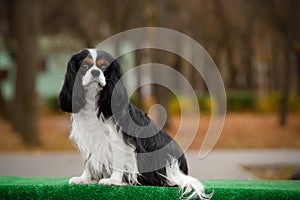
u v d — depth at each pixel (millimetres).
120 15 18734
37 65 14977
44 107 23359
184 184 4293
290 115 20984
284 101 19016
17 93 14922
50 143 15172
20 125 14938
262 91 25125
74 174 9141
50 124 19328
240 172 9117
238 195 4285
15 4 14766
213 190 4285
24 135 14797
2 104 19000
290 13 18609
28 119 14820
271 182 4969
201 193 4246
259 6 19125
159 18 17172
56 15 18922
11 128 15758
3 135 15016
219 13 19453
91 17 19031
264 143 16109
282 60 21953
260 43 21078
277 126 18828
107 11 18844
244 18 19547
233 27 19719
